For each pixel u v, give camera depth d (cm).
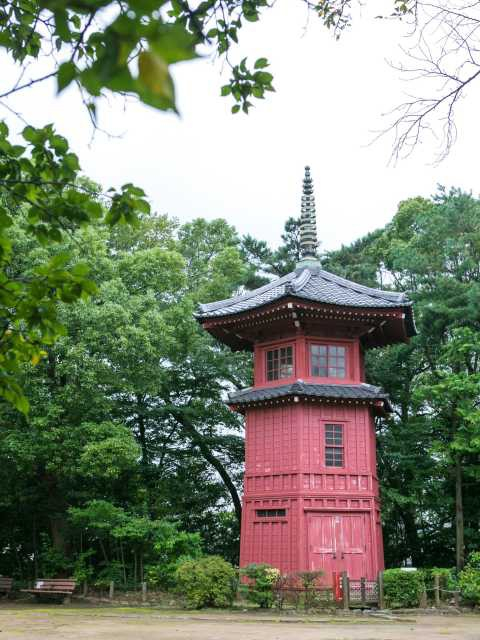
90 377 2659
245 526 2558
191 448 3697
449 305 3209
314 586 2236
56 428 2677
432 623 1869
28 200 480
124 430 2789
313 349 2684
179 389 3684
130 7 180
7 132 481
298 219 4062
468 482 3139
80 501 3152
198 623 1841
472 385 2694
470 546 2962
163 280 3238
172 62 175
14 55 491
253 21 539
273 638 1473
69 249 2705
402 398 3506
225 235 4116
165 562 2670
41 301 469
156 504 3247
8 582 2717
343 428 2583
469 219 3294
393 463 3206
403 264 3366
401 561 3450
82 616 2031
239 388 3753
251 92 552
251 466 2622
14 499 3059
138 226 505
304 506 2427
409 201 4491
